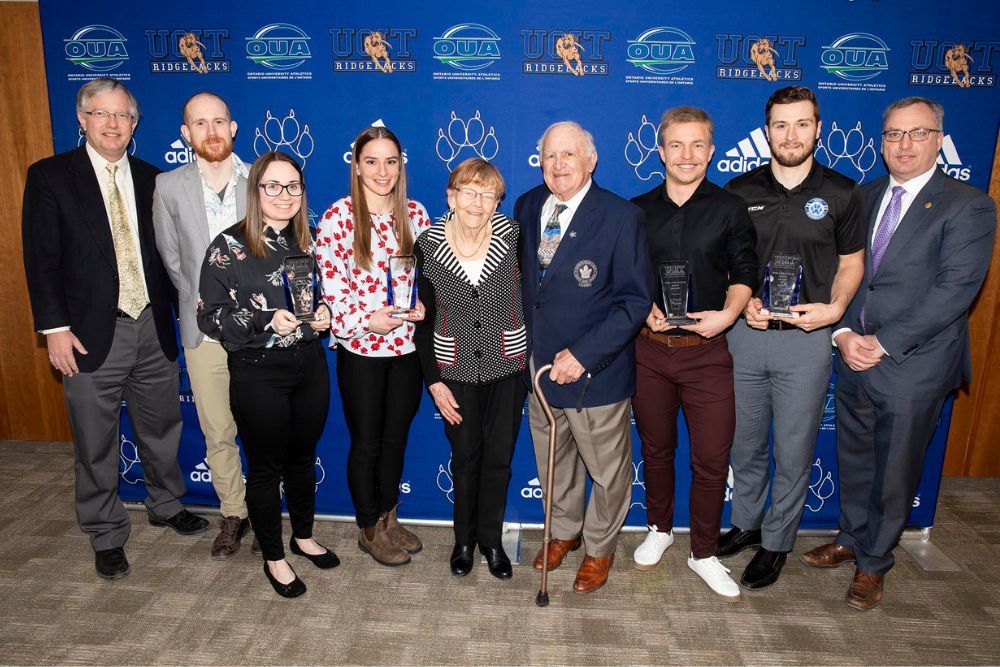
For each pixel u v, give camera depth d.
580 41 2.53
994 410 3.35
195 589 2.48
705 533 2.47
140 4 2.60
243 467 2.86
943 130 2.57
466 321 2.24
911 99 2.20
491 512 2.53
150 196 2.51
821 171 2.27
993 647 2.22
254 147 2.67
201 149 2.38
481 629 2.28
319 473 2.96
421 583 2.53
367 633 2.25
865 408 2.48
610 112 2.58
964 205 2.16
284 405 2.20
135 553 2.70
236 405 2.16
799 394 2.38
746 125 2.58
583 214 2.19
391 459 2.54
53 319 2.35
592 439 2.33
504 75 2.56
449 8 2.52
